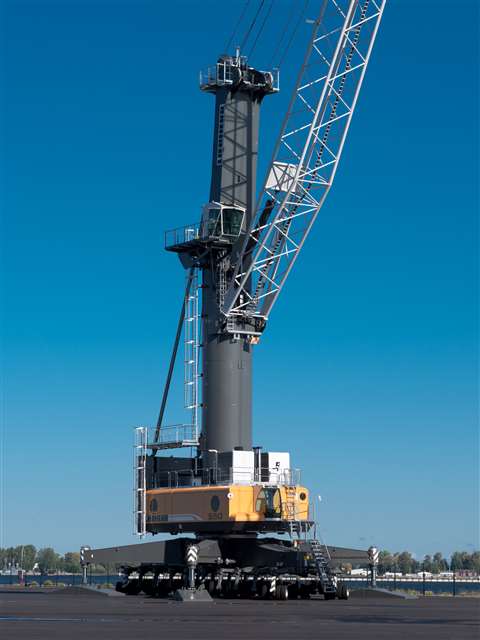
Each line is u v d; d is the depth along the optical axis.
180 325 71.19
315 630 31.64
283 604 50.34
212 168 70.06
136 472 69.44
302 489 61.62
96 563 65.12
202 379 68.69
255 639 27.86
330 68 63.72
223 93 70.00
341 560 60.53
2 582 121.44
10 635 28.73
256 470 63.53
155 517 66.81
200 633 29.98
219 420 67.38
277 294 68.12
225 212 67.88
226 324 67.88
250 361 68.75
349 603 52.19
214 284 68.88
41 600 54.41
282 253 67.44
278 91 70.69
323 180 66.00
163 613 41.22
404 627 33.34
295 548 60.25
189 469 68.31
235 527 60.56
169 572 61.94
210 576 59.28
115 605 48.34
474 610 45.09
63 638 27.75
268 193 66.75
